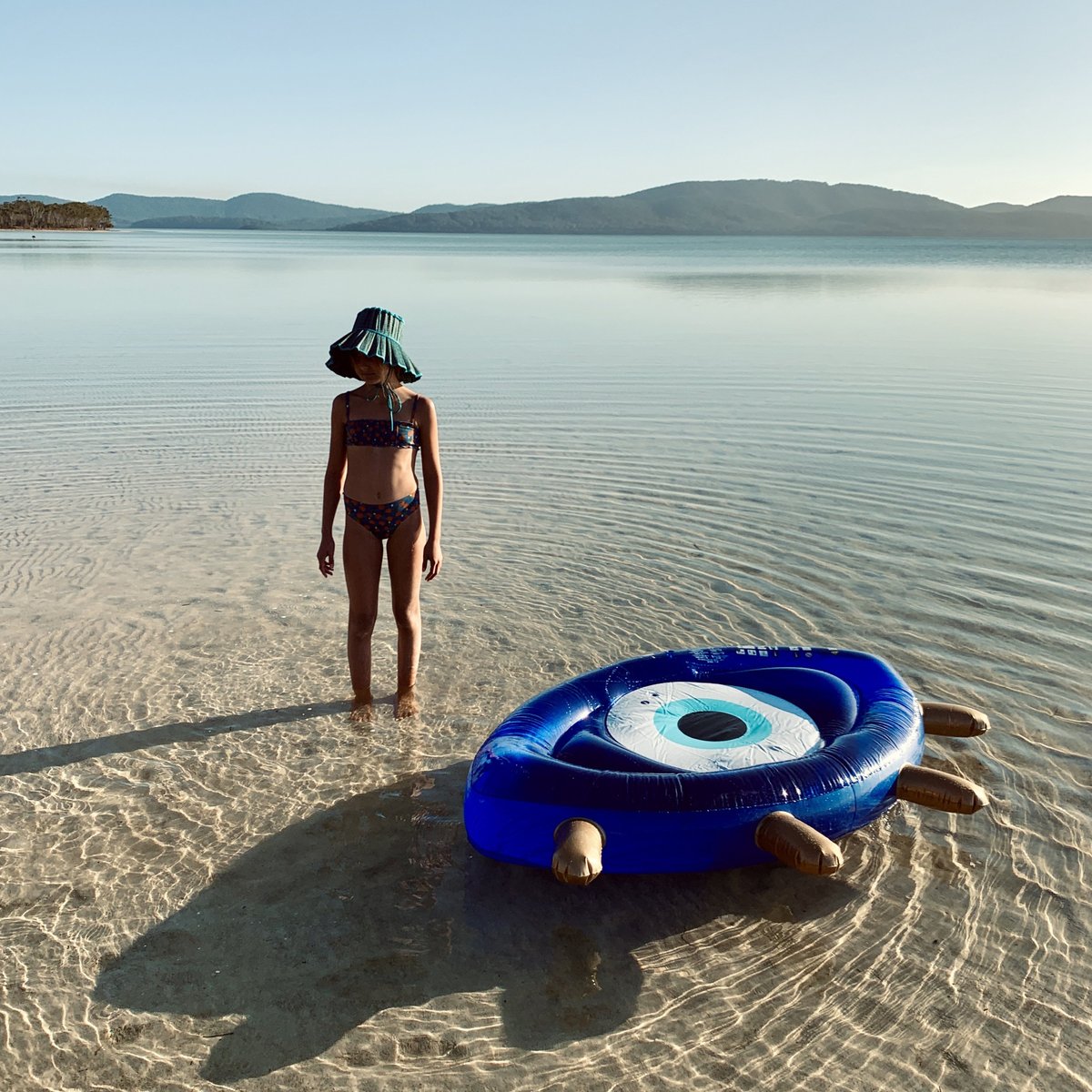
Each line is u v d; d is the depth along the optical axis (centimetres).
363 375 454
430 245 14988
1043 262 7206
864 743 353
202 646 534
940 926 318
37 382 1353
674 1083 258
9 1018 280
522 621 566
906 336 1922
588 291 3284
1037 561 656
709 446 993
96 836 368
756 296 3072
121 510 775
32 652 523
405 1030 276
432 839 369
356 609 466
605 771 333
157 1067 263
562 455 955
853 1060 265
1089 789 396
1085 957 304
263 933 316
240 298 2856
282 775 412
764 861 332
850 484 846
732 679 415
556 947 311
